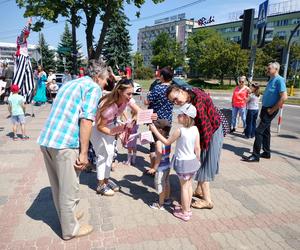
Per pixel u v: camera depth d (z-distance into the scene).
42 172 5.22
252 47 8.70
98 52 19.25
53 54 49.28
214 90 38.75
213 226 3.58
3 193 4.34
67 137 2.92
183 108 3.43
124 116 5.41
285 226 3.63
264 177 5.35
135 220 3.66
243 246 3.18
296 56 45.97
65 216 3.09
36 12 17.50
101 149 4.20
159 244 3.17
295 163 6.29
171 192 4.54
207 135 3.64
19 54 9.83
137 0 18.39
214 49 44.09
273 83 5.87
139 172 5.39
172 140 3.53
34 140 7.59
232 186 4.87
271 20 70.62
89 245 3.12
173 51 74.25
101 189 4.36
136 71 67.62
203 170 3.87
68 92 2.97
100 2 17.64
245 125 9.45
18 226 3.45
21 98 7.47
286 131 10.57
